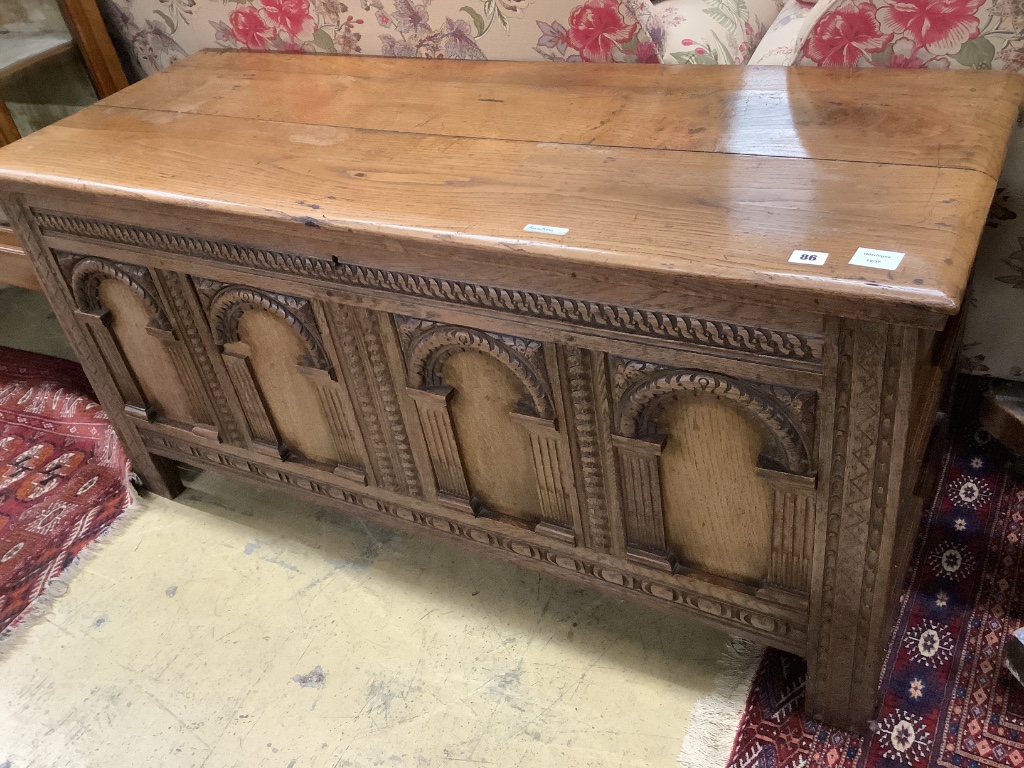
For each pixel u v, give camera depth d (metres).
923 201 0.89
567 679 1.31
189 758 1.28
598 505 1.18
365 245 1.07
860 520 0.97
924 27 1.10
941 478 1.49
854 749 1.16
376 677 1.35
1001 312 1.40
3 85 1.68
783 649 1.17
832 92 1.11
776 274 0.82
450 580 1.49
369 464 1.38
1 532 1.70
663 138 1.09
